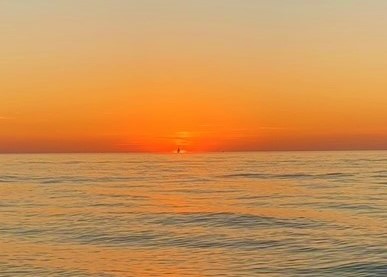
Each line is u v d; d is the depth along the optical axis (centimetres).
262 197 5506
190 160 18438
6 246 2906
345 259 2498
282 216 4028
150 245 2955
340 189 5956
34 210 4512
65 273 2302
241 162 15400
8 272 2312
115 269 2381
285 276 2236
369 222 3600
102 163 15612
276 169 10544
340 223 3600
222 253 2719
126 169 11625
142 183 7462
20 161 17525
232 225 3666
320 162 13300
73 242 3039
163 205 4894
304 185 6619
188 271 2345
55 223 3766
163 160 18788
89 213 4316
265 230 3422
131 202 5131
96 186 6931
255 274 2278
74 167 12675
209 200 5312
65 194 5881
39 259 2569
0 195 5769
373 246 2772
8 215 4194
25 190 6328
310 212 4209
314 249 2752
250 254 2681
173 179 8331
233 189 6469
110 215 4194
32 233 3344
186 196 5712
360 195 5306
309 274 2259
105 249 2833
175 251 2783
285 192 5906
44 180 7994
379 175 7962
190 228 3556
